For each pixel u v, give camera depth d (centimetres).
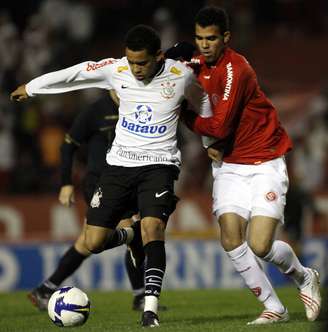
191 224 5916
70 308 2509
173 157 2555
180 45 2683
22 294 4150
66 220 5881
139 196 2533
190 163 6531
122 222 2961
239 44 7644
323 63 7956
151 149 2536
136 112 2544
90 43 7662
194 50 2692
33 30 7362
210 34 2556
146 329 2345
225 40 2594
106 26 7950
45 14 7488
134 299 3189
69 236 5822
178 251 5234
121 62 2573
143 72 2478
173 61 2552
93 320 2814
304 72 7850
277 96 7088
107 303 3494
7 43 7219
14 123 6694
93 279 5128
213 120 2573
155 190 2503
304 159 6538
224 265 5272
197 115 2631
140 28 2473
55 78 2645
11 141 6619
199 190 6397
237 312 3069
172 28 7406
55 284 3188
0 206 5856
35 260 5194
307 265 5519
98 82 2630
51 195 6284
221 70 2591
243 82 2570
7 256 5169
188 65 2633
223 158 2662
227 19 2597
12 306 3459
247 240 2619
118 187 2561
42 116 6756
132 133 2550
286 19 8306
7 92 6950
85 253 3184
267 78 7681
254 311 3105
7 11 7812
